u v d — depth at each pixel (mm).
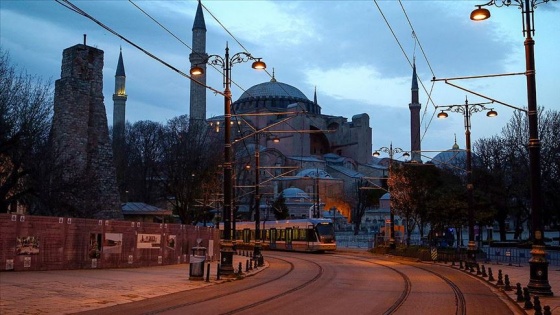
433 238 53531
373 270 30844
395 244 50438
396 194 49781
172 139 81250
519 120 61750
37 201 39000
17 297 16359
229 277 24266
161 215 69250
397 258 43938
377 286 21781
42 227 25656
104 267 28391
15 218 24547
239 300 16969
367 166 150875
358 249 63938
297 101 157125
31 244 25141
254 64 24859
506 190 61312
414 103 125188
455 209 46344
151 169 86625
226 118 25094
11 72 36719
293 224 58344
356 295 18562
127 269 28781
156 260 31859
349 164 148625
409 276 26766
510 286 20859
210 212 84812
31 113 36906
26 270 24844
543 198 57156
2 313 13469
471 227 32625
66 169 40219
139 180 87062
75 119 48062
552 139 56781
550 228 80500
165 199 78375
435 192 48312
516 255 38250
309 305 15867
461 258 36281
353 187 130625
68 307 14805
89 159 49812
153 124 110812
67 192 38438
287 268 32750
